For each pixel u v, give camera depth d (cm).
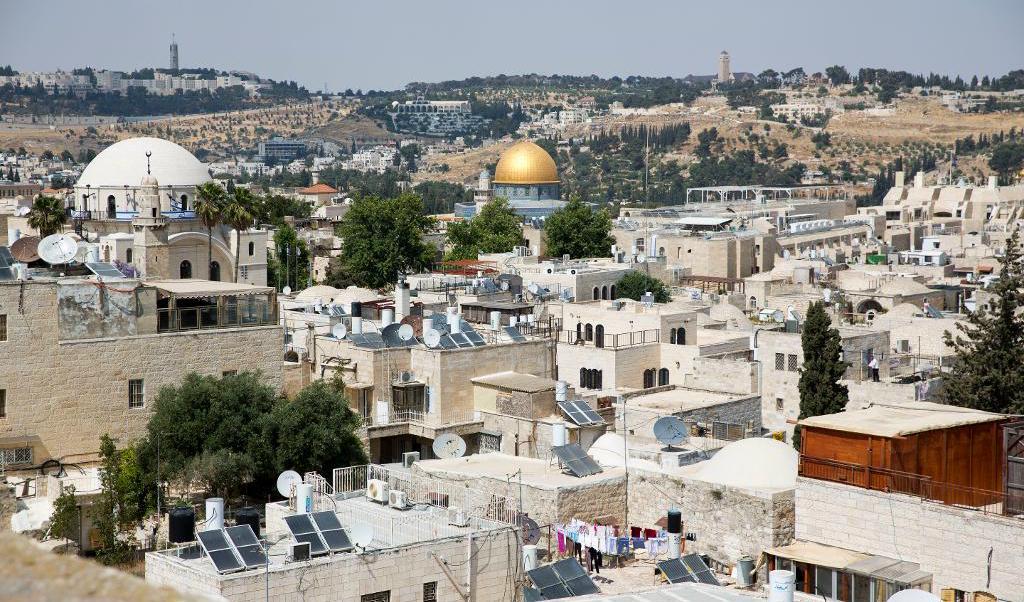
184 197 18300
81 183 18400
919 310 14988
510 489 6794
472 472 7075
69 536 7175
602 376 11138
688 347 11431
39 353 8062
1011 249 10156
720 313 14888
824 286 18562
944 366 12012
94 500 7275
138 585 1409
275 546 5472
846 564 5512
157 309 8694
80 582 1401
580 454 7081
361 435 8869
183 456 7906
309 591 4962
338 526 5325
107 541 6988
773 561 5781
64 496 7100
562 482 6712
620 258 19750
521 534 5650
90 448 8250
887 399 10781
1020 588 5175
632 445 8056
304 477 7338
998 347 9744
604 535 6250
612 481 6775
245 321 9156
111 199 18125
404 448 9325
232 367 8925
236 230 17300
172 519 6100
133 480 7456
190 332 8744
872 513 5647
